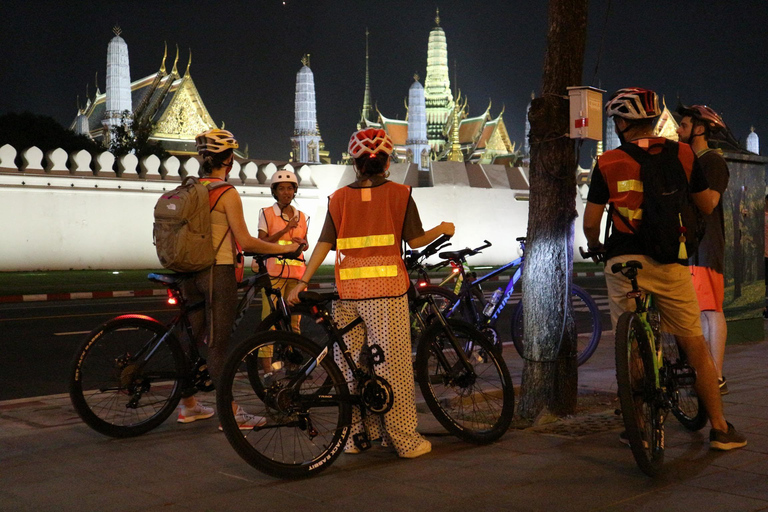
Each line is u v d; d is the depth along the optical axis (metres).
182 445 4.61
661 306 4.28
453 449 4.45
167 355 5.04
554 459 4.20
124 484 3.86
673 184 4.09
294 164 28.08
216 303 4.88
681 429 4.85
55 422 5.32
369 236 4.27
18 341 9.77
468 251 7.30
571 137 4.95
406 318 4.32
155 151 45.91
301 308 5.35
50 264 24.00
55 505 3.55
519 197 30.53
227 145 4.99
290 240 6.56
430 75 113.00
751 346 8.22
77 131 62.72
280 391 4.04
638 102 4.16
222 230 4.91
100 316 12.56
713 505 3.44
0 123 36.00
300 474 3.93
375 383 4.22
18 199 23.52
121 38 51.34
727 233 8.27
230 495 3.68
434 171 29.33
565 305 5.12
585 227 4.33
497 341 7.23
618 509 3.41
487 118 102.88
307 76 62.16
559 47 5.01
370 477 3.94
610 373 6.88
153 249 25.75
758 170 8.41
